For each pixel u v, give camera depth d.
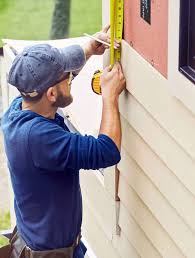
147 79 3.45
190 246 3.34
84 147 3.54
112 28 3.66
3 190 9.36
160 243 3.72
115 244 4.44
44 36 11.52
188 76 2.97
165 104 3.29
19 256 3.95
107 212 4.50
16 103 3.84
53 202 3.78
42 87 3.58
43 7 11.59
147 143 3.61
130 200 4.02
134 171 3.88
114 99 3.70
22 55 3.59
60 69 3.59
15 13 11.70
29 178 3.70
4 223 8.84
